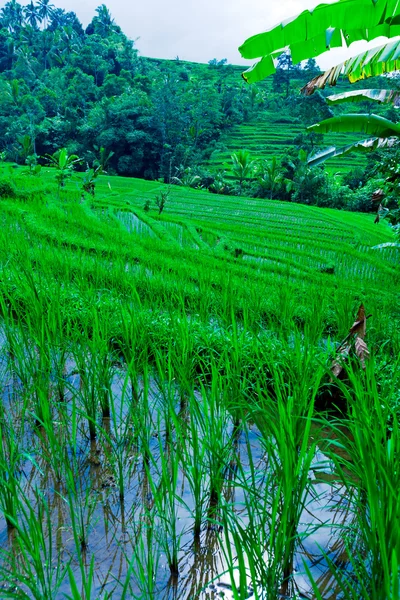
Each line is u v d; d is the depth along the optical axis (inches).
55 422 145.3
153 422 150.8
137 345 182.5
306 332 178.9
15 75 4106.8
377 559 82.5
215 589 97.5
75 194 959.6
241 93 3841.0
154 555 105.1
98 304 222.7
